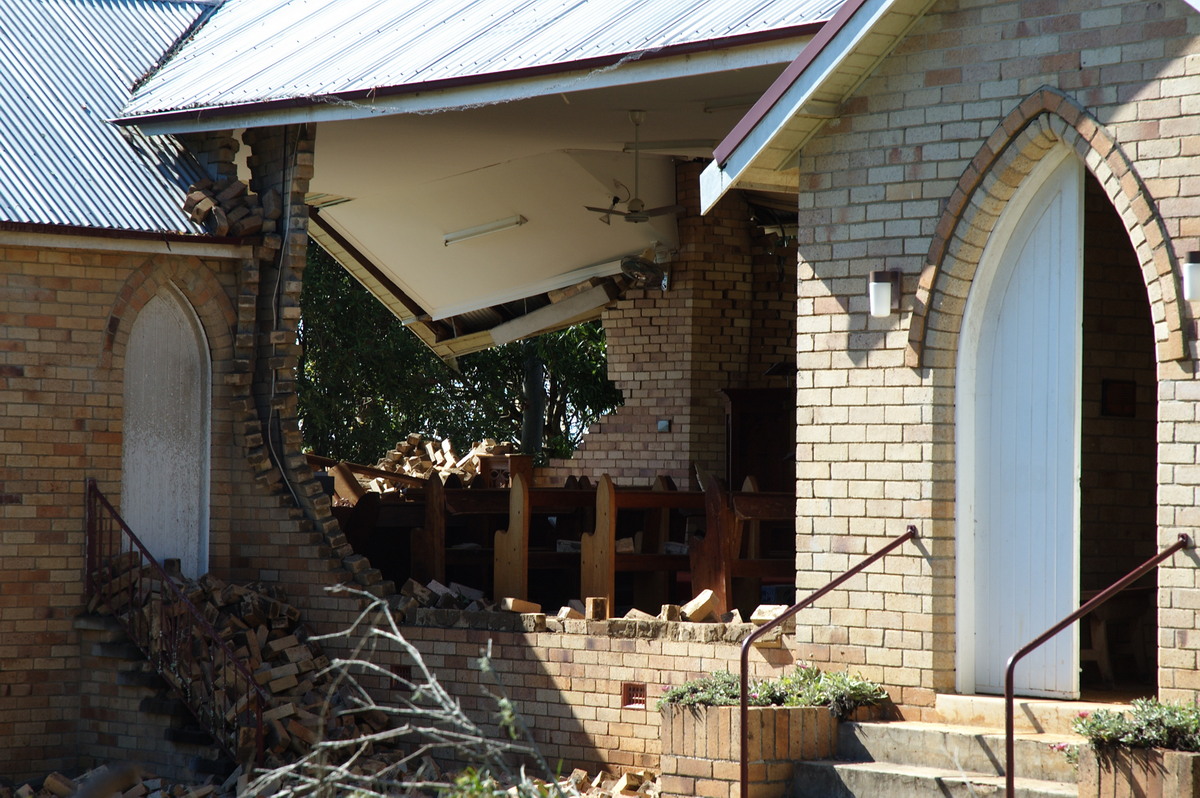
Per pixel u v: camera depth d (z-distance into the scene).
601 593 15.10
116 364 15.83
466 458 24.53
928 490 11.91
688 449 20.86
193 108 16.12
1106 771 9.50
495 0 16.31
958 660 11.87
